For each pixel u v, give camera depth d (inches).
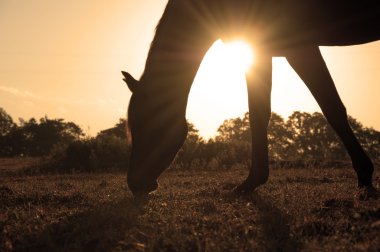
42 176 543.2
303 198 200.1
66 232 152.3
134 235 139.6
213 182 315.3
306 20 200.1
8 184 380.2
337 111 201.3
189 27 206.8
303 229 140.9
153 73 203.0
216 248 122.6
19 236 148.9
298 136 2605.8
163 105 201.3
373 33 204.7
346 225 139.6
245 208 181.0
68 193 259.0
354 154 203.9
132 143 202.1
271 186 263.3
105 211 177.6
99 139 741.3
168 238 134.4
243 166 570.9
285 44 205.3
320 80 203.2
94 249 130.0
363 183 205.6
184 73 205.8
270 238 133.1
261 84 216.4
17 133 3179.1
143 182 200.5
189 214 170.1
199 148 709.9
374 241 118.3
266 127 223.3
